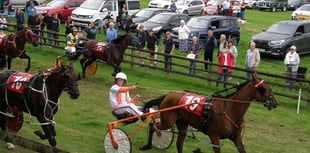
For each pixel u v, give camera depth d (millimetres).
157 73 22578
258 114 17125
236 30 30938
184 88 20125
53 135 11242
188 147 13195
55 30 26953
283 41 27312
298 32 28328
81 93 18219
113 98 12148
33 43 20859
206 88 20375
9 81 11359
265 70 24234
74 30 21234
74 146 12102
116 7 34562
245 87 10945
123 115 12047
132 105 12000
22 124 12461
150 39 23422
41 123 11023
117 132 11297
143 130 14242
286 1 52156
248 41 32375
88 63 20984
